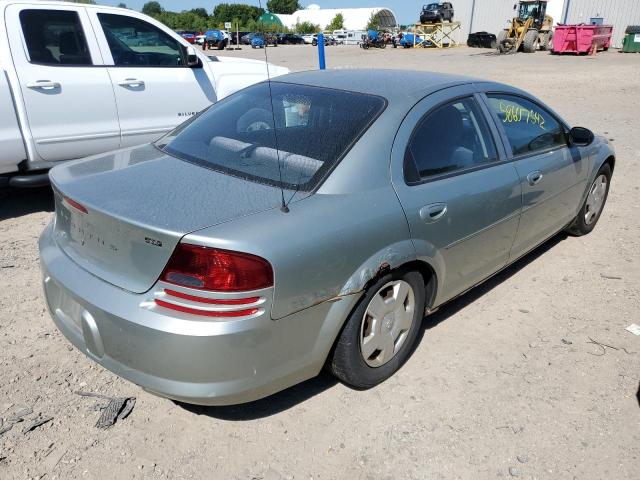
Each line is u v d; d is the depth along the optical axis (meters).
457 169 3.19
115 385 2.92
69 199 2.54
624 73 18.84
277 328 2.31
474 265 3.42
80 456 2.46
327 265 2.41
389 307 2.85
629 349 3.35
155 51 6.01
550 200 4.05
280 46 53.97
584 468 2.47
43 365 3.05
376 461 2.48
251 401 2.58
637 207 5.90
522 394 2.93
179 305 2.18
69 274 2.50
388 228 2.66
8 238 4.79
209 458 2.47
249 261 2.17
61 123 5.23
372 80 3.33
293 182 2.60
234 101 3.49
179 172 2.75
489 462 2.49
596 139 4.93
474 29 42.12
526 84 15.98
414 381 3.02
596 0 34.72
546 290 4.09
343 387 2.96
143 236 2.22
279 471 2.42
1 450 2.46
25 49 5.00
